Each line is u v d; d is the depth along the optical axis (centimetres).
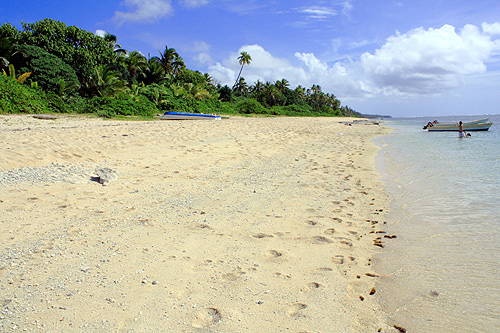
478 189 731
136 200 609
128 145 1125
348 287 335
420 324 276
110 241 426
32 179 660
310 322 276
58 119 2000
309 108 8550
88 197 602
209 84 6831
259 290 323
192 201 620
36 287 313
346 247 434
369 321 280
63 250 394
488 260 389
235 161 1032
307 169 965
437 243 445
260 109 5275
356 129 3180
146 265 366
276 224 512
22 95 2114
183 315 279
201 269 362
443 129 2850
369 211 596
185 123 2152
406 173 935
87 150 979
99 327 260
